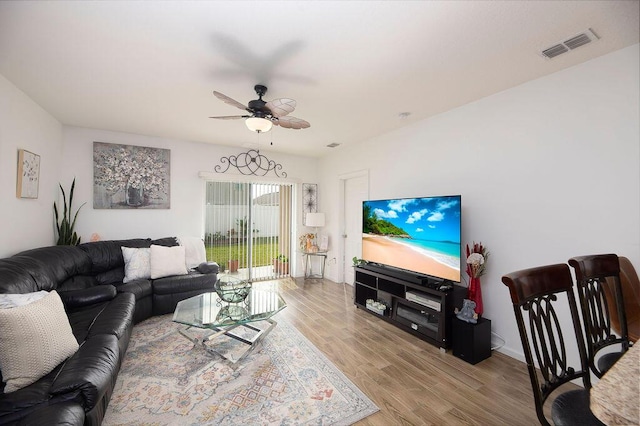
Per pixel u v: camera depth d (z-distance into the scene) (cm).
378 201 357
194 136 421
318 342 273
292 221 555
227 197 488
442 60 207
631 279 163
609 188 197
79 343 182
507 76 230
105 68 221
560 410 99
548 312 112
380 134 403
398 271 327
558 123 221
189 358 241
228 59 207
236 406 182
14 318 140
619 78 192
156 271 345
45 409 121
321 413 176
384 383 207
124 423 166
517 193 247
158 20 164
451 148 304
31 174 282
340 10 155
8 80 242
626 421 56
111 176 393
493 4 150
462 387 203
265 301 284
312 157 568
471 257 251
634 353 80
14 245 256
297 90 258
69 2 149
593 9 153
